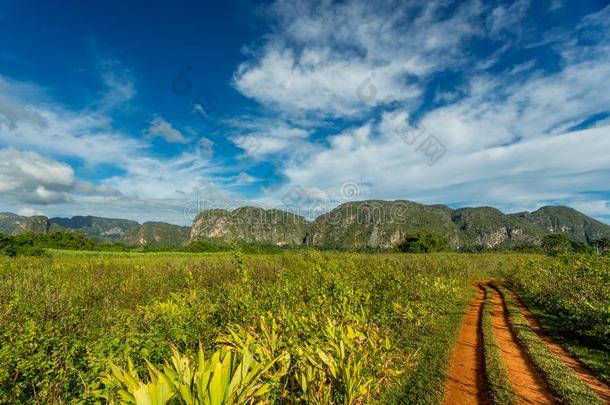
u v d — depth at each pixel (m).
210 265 18.50
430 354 7.37
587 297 11.35
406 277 13.01
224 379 2.28
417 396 5.51
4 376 4.25
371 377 4.70
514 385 6.02
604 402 5.40
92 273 15.93
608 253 20.52
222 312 7.45
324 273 11.30
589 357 7.34
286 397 3.86
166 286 13.23
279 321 5.84
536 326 10.20
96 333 6.17
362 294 9.43
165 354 5.35
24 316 6.78
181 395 2.19
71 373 4.68
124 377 2.90
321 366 4.13
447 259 25.08
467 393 5.76
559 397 5.54
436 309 11.35
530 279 16.98
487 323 10.27
